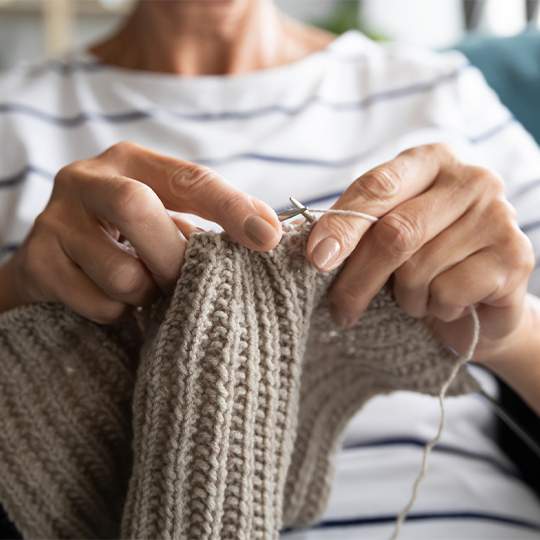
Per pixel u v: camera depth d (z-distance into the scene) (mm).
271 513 382
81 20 2004
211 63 776
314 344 498
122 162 417
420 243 374
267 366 380
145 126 709
